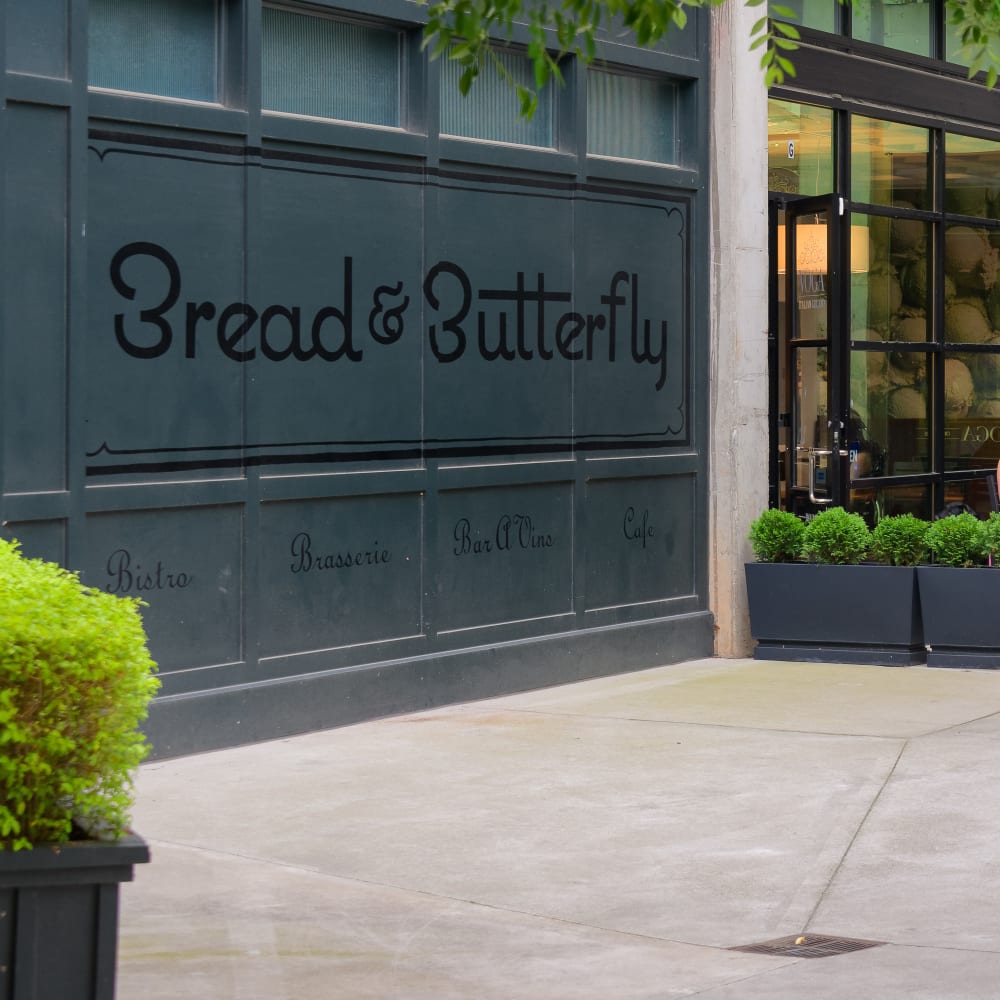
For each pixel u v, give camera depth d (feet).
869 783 25.75
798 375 42.60
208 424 28.40
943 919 18.92
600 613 36.45
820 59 42.04
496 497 33.96
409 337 31.86
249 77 28.73
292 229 29.66
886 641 37.65
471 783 25.91
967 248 47.98
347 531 30.86
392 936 18.35
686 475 38.83
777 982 16.60
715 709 32.27
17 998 12.84
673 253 38.11
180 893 19.95
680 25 17.92
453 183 32.68
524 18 33.94
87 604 13.70
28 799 13.04
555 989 16.48
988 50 19.95
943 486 46.42
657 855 21.79
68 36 26.04
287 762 27.48
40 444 25.85
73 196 26.05
